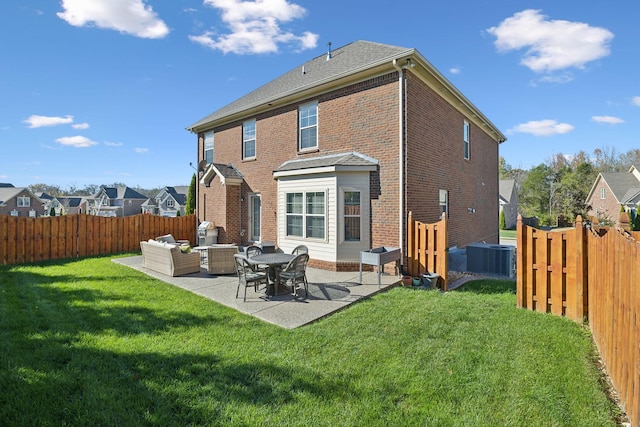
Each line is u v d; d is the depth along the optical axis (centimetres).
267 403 306
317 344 439
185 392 321
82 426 271
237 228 1373
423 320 535
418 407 301
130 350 414
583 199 3241
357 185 952
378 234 934
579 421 281
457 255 1072
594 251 477
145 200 6203
